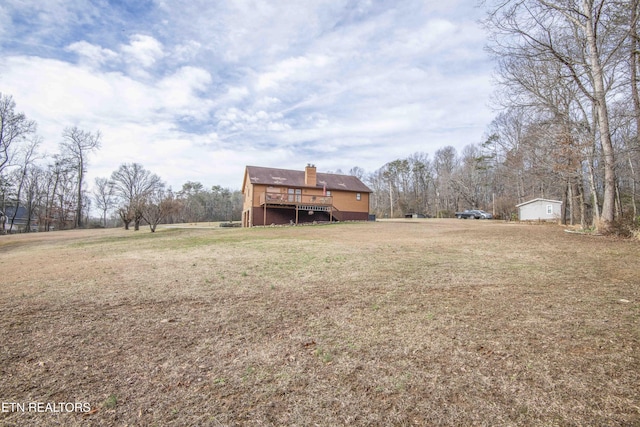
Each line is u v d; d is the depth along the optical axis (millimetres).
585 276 6250
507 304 4672
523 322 3945
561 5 12328
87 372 2963
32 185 45281
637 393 2402
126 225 35219
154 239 18594
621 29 11094
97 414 2332
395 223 28094
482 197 56500
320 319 4281
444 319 4145
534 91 14492
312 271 7473
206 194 74312
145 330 4008
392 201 64438
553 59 12672
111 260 10133
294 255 10062
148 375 2896
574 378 2648
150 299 5402
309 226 25531
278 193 31016
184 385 2717
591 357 2998
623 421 2096
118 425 2201
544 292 5234
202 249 12414
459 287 5715
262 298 5352
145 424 2211
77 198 48500
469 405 2340
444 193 58875
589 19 12141
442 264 7918
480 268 7324
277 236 17172
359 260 8781
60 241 21250
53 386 2725
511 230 16875
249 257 9906
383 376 2787
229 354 3297
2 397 2564
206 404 2439
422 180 66125
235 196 76312
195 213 69250
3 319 4465
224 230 25531
